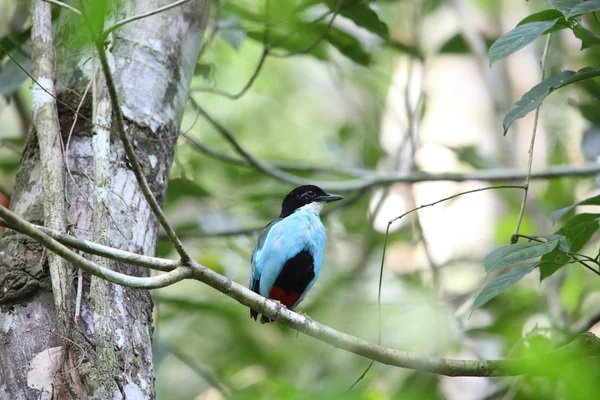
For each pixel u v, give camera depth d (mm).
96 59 6680
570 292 13000
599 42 6660
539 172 12398
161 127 7039
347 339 6738
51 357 5699
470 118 16625
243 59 18594
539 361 4293
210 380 11852
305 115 19047
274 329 14344
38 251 6066
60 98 6855
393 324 12383
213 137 17750
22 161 6766
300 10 10945
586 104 12172
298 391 4438
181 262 5699
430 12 15812
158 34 7281
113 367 5629
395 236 14766
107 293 5820
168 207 13656
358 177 14625
